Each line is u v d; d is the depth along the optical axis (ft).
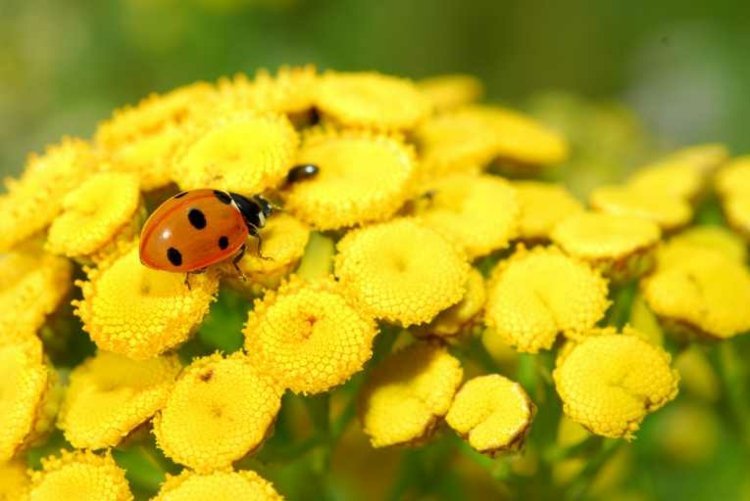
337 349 0.46
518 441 0.46
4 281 0.52
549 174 0.58
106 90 0.90
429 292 0.47
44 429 0.48
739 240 0.55
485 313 0.48
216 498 0.46
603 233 0.50
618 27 1.01
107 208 0.49
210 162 0.49
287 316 0.47
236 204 0.47
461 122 0.54
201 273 0.47
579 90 1.02
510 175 0.56
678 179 0.56
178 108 0.52
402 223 0.48
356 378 0.50
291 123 0.51
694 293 0.50
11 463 0.49
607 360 0.47
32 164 0.52
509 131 0.56
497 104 0.92
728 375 0.54
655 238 0.50
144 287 0.47
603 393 0.47
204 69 0.87
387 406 0.47
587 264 0.49
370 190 0.49
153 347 0.47
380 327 0.48
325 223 0.48
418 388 0.47
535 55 0.99
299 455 0.48
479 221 0.50
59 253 0.49
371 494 0.55
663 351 0.48
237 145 0.49
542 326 0.48
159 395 0.47
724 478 0.58
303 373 0.46
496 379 0.47
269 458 0.48
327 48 0.89
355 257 0.48
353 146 0.50
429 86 0.65
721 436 0.58
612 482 0.57
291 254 0.48
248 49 0.87
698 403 0.58
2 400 0.48
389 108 0.51
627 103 0.97
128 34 0.89
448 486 0.54
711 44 0.96
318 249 0.54
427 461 0.51
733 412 0.55
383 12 0.91
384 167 0.49
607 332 0.48
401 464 0.52
